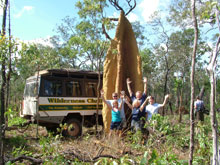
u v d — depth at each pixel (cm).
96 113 955
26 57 723
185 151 515
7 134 867
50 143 479
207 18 283
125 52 965
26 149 634
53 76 912
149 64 2186
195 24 255
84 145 566
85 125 990
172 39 1894
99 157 454
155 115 534
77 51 1513
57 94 911
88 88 1005
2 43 597
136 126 655
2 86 580
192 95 266
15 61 673
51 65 985
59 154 419
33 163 434
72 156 450
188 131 586
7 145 699
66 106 927
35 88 895
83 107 973
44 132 1014
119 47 923
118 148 528
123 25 963
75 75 976
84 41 1192
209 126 576
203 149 471
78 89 973
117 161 396
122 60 919
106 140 599
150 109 661
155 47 1975
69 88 948
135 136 555
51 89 899
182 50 1864
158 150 467
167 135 497
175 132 554
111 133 678
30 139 798
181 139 550
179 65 1967
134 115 673
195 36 256
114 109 707
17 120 963
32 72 1361
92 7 938
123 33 957
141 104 684
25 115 966
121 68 906
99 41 985
